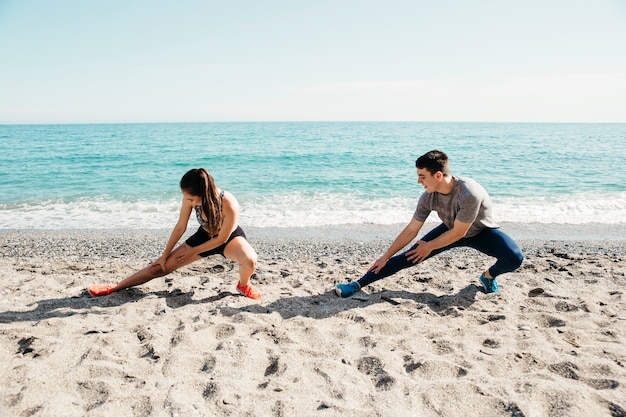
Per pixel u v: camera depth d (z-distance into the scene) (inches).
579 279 194.1
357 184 640.4
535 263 224.7
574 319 143.4
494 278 168.6
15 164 912.9
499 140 1855.3
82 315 145.1
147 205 484.1
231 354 117.4
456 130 3316.9
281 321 143.7
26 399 93.0
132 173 775.1
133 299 163.6
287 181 671.1
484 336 129.8
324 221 408.2
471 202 143.6
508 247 154.0
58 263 232.1
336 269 221.3
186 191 144.0
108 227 381.4
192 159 1015.6
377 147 1405.0
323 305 159.3
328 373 108.5
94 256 262.7
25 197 532.7
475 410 92.2
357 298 166.7
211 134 2456.9
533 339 126.3
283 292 174.6
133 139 1942.7
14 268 212.5
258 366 112.8
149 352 119.3
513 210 456.1
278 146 1453.0
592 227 383.6
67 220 410.6
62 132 2871.6
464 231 147.8
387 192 571.5
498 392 98.2
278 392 99.7
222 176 734.5
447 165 145.3
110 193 562.3
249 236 346.3
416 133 2625.5
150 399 94.7
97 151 1245.7
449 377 107.4
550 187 608.1
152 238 332.5
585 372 106.5
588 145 1521.9
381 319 146.9
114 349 119.3
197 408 92.3
